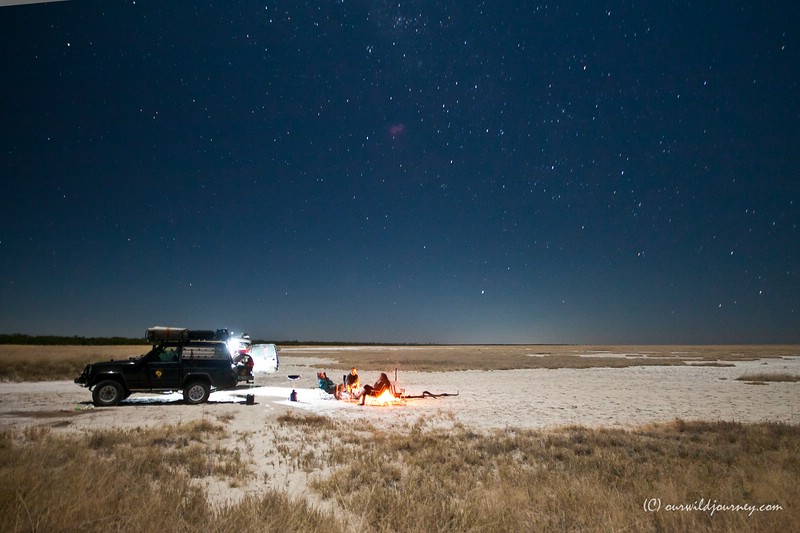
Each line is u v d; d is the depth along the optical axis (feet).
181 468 30.63
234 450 37.01
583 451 37.86
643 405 73.46
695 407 71.72
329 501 24.95
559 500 23.89
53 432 41.88
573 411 66.03
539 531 20.08
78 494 20.66
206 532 18.13
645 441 42.22
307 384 101.19
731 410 68.85
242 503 21.65
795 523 21.18
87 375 63.05
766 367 187.62
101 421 49.80
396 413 61.11
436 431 47.21
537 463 33.99
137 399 69.97
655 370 169.48
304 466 32.27
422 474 29.55
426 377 130.52
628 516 21.48
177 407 61.72
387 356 266.77
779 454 36.01
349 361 202.90
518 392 91.61
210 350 66.59
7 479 22.17
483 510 21.68
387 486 27.96
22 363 120.57
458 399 78.43
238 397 74.23
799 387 105.40
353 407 66.33
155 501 20.79
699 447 39.32
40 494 20.74
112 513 19.42
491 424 53.93
